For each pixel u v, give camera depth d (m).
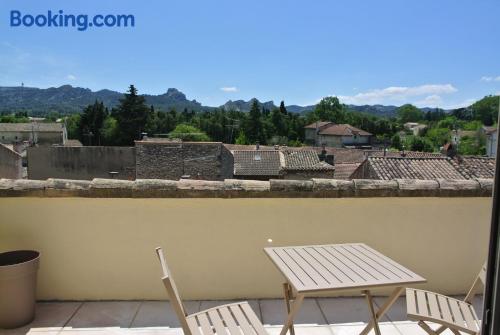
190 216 3.72
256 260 3.79
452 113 91.00
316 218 3.78
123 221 3.70
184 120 84.38
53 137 83.38
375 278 2.46
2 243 3.65
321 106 103.12
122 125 74.12
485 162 21.45
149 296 3.78
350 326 3.37
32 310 3.38
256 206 3.73
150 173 30.30
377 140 93.62
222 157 30.84
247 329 2.47
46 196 3.57
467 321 2.56
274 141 87.56
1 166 29.09
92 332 3.24
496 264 1.29
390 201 3.80
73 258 3.72
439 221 3.87
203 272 3.78
